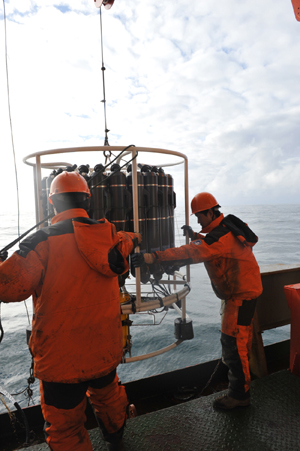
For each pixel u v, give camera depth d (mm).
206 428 1824
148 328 8484
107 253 1290
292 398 2098
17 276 1135
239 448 1660
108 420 1529
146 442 1719
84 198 1442
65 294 1240
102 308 1320
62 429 1295
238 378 1957
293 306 2355
